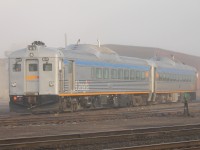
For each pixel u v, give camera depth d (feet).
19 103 97.40
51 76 95.20
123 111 108.06
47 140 48.62
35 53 96.02
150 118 87.92
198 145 46.96
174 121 81.87
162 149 43.70
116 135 52.90
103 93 110.42
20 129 65.92
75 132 62.64
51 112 98.99
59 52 96.37
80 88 101.86
